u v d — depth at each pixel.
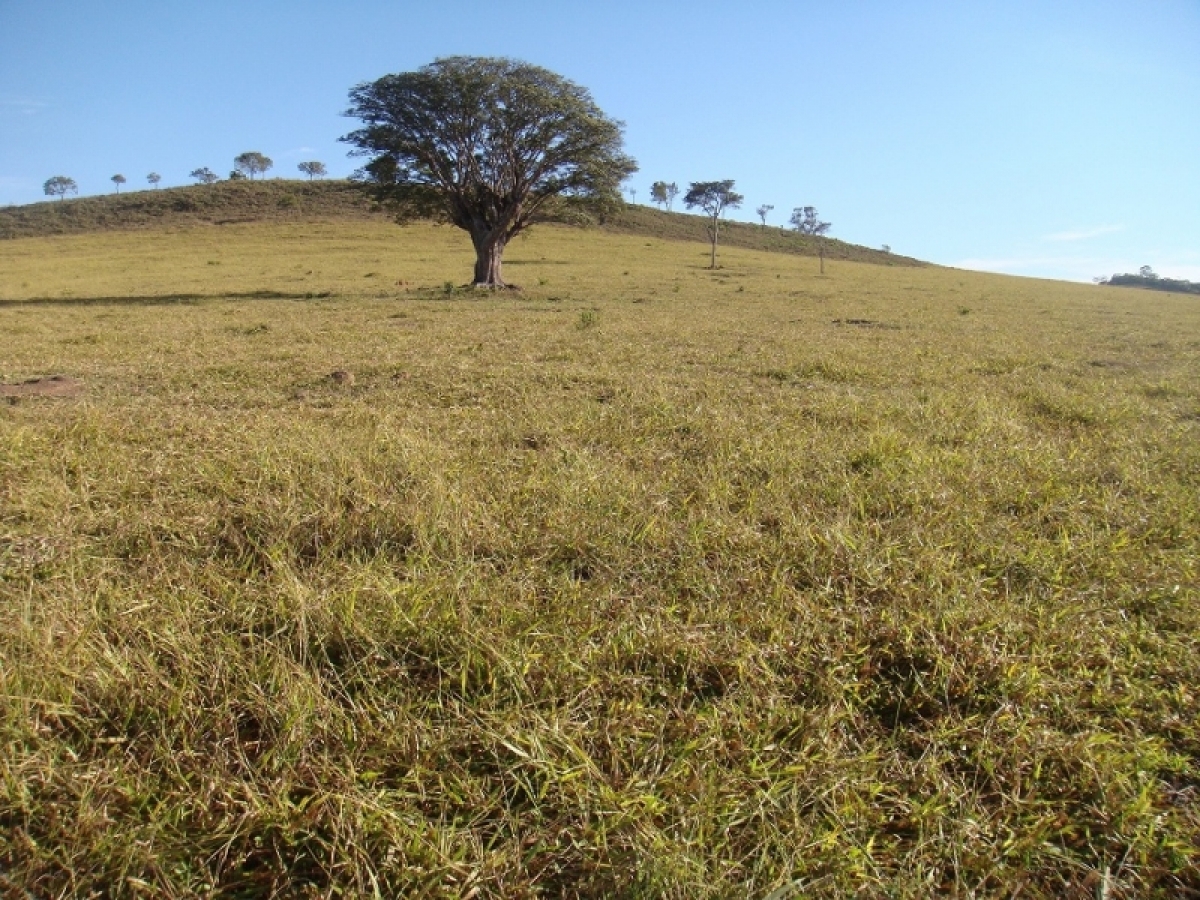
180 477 4.17
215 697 2.23
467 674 2.37
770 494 4.11
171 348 10.30
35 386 7.16
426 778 1.98
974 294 31.41
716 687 2.44
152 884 1.67
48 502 3.70
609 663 2.48
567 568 3.17
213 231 57.12
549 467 4.46
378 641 2.49
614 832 1.81
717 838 1.82
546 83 27.41
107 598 2.75
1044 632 2.70
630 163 28.91
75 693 2.17
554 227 65.56
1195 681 2.49
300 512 3.56
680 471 4.55
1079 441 5.52
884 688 2.46
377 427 5.23
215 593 2.86
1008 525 3.71
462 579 2.88
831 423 5.96
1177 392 7.94
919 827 1.90
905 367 9.26
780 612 2.80
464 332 12.92
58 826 1.79
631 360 9.48
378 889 1.67
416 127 26.95
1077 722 2.30
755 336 12.79
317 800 1.84
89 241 52.72
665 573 3.15
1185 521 3.79
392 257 44.16
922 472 4.47
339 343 11.09
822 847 1.78
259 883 1.72
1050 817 1.92
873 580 3.06
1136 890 1.78
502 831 1.84
